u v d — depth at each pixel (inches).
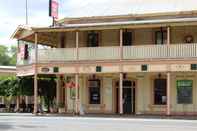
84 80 1659.7
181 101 1547.7
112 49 1518.2
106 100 1632.6
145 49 1481.3
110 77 1627.7
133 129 933.8
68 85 1648.6
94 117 1417.3
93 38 1663.4
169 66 1449.3
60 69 1574.8
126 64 1496.1
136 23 1485.0
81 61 1547.7
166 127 992.2
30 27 1630.2
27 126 1010.1
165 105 1557.6
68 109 1685.5
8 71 2559.1
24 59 1704.0
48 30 1579.7
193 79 1535.4
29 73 1656.0
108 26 1515.7
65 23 1704.0
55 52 1584.6
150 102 1577.3
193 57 1425.9
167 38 1497.3
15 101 2176.4
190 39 1547.7
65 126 1012.5
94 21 1672.0
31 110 1975.9
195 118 1374.3
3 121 1199.6
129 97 1609.3
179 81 1550.2
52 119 1304.1
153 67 1466.5
